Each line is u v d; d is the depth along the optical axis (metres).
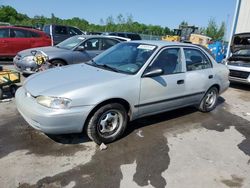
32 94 3.54
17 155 3.45
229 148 4.10
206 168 3.47
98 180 3.06
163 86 4.31
